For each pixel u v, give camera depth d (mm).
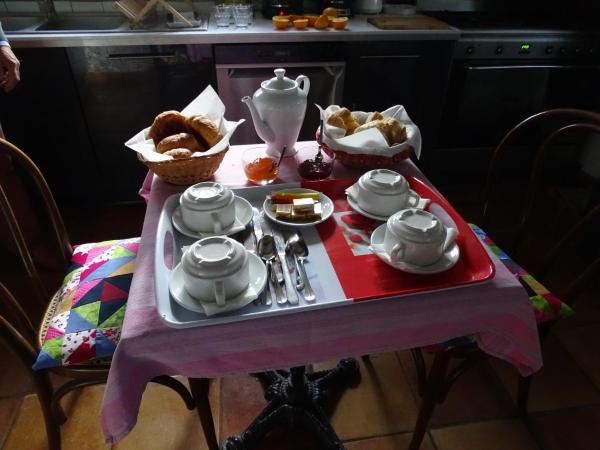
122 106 2064
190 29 1991
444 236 823
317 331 750
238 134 2203
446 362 1031
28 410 1384
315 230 952
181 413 1372
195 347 720
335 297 774
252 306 752
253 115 1172
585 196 2490
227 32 1954
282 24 2029
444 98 2275
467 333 817
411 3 2543
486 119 2391
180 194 1013
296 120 1163
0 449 1290
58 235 1233
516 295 805
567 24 2336
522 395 1339
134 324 725
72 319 1052
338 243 913
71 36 1845
